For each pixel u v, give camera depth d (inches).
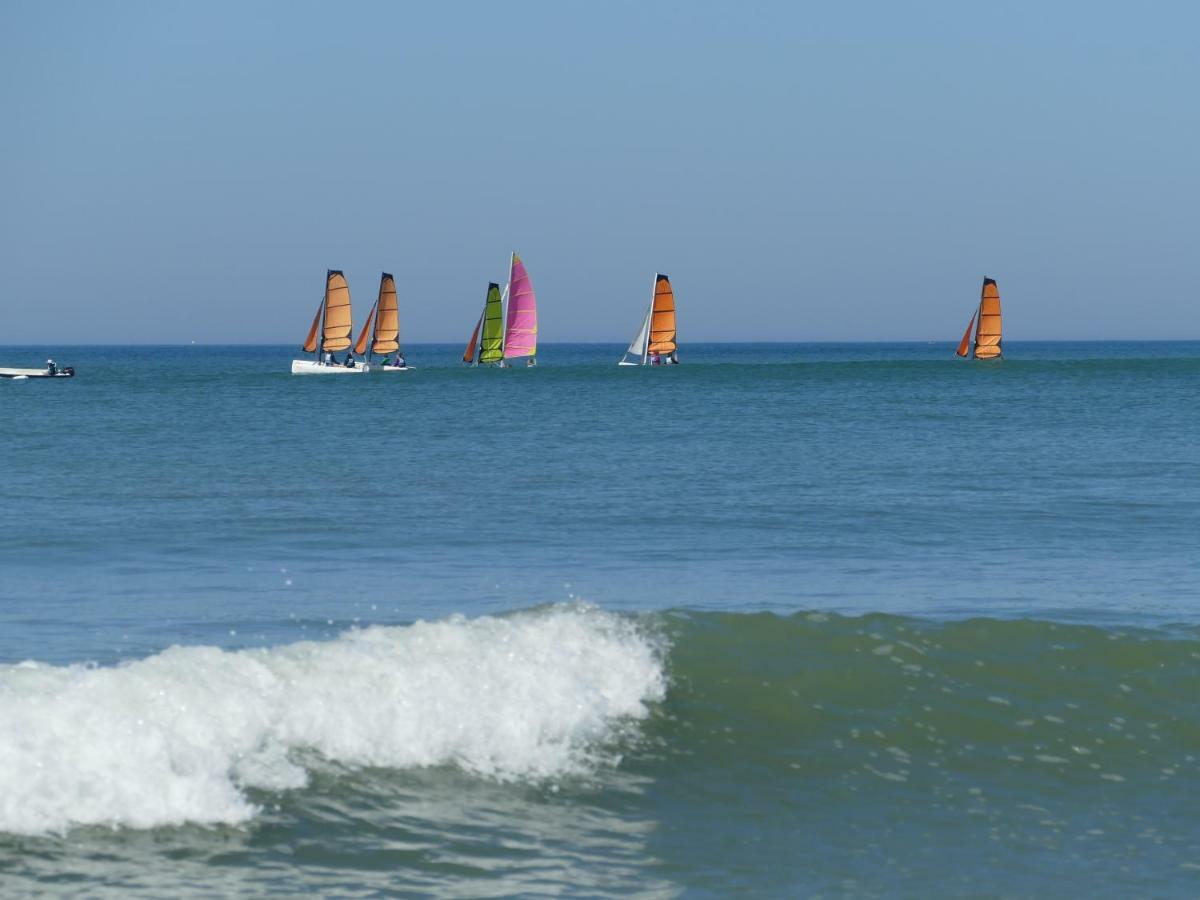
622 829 901.8
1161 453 3850.9
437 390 7652.6
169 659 973.2
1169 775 1028.5
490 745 1000.2
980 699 1136.8
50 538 2244.1
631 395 7111.2
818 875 845.2
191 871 794.8
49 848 802.2
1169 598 1670.8
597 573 1902.1
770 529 2389.3
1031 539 2252.7
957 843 901.8
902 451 3961.6
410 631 1103.6
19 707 880.3
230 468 3462.1
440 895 788.6
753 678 1147.9
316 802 893.8
